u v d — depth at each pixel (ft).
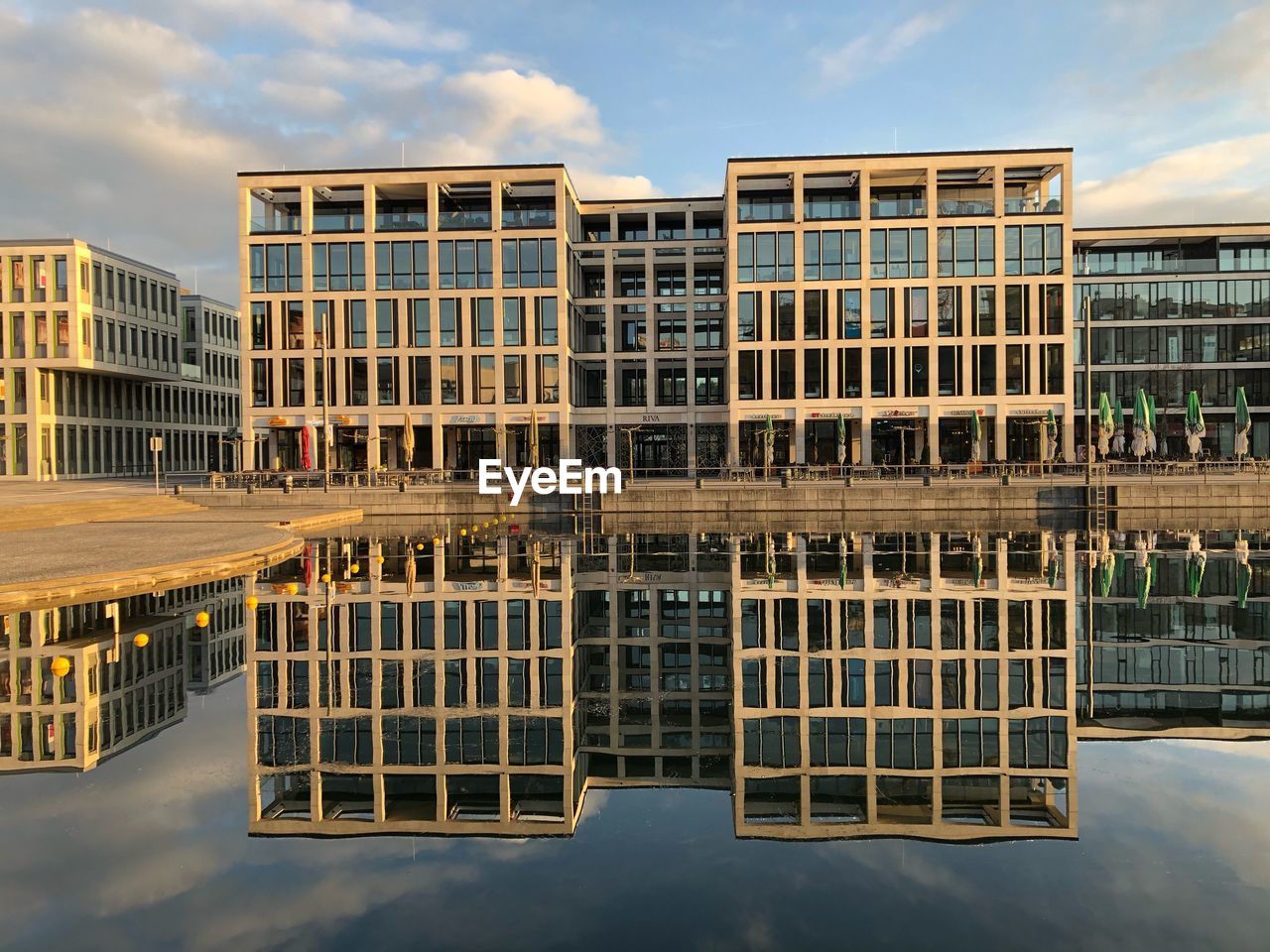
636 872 23.53
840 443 164.96
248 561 78.48
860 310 182.09
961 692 40.47
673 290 218.59
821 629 53.72
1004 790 29.14
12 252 201.05
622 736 35.19
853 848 25.00
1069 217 177.99
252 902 21.68
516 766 31.96
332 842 25.53
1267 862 23.63
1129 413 213.05
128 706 38.75
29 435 200.23
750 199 198.49
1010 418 181.27
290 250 185.98
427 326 185.68
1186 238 210.38
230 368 303.89
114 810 27.68
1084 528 123.95
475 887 22.59
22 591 58.75
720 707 38.81
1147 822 26.40
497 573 77.15
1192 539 102.94
